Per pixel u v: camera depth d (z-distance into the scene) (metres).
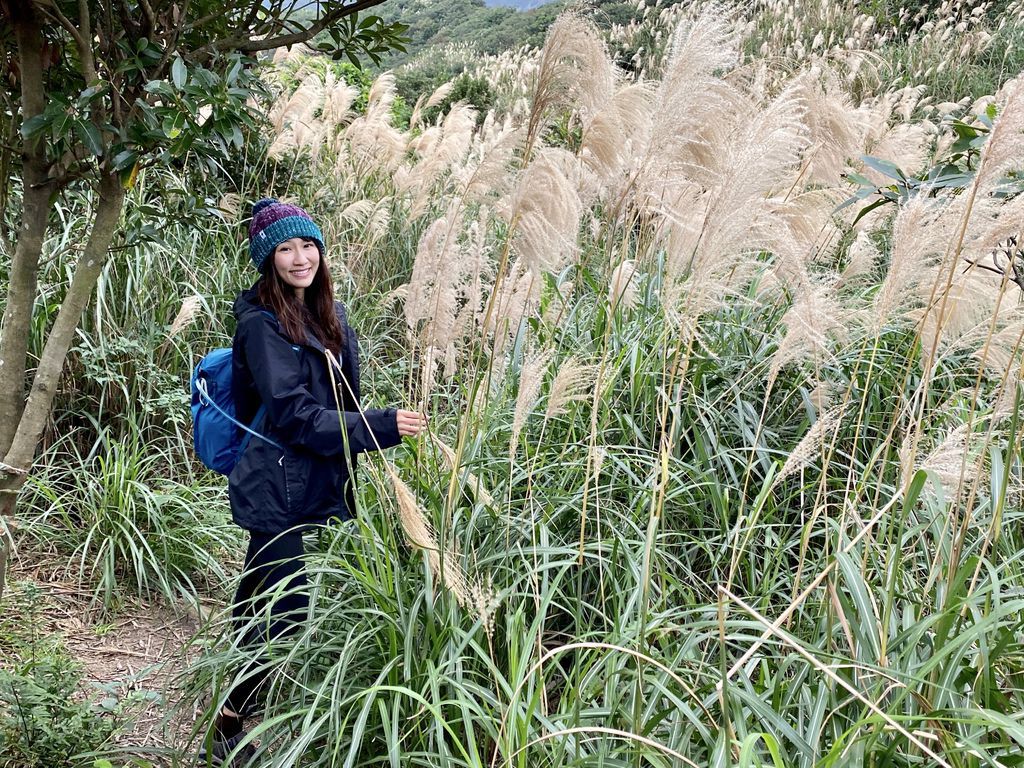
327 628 3.13
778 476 2.65
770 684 2.45
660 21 11.23
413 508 2.51
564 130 3.88
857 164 4.72
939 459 2.43
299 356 3.23
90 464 5.04
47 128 2.45
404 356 5.59
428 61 17.39
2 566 2.95
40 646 3.43
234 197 6.52
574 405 3.91
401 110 13.59
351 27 3.08
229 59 2.69
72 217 5.44
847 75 8.12
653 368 3.94
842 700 2.37
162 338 5.58
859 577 2.35
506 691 2.45
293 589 2.91
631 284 4.15
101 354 5.06
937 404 3.96
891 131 5.22
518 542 3.11
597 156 3.20
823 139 4.44
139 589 4.37
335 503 3.35
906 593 2.72
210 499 4.92
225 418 3.35
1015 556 2.57
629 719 2.38
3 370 2.81
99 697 3.58
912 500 2.36
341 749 2.75
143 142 2.51
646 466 3.69
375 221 6.65
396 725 2.46
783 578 3.14
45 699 2.97
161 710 3.21
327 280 3.35
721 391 4.05
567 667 3.19
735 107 3.08
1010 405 2.60
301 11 3.02
